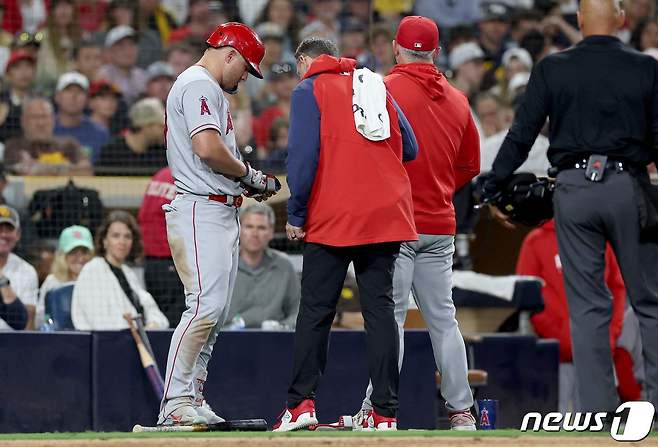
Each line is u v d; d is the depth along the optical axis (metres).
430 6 40.34
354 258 18.53
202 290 18.94
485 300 27.77
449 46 39.84
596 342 18.50
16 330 23.97
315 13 41.00
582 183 18.59
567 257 18.80
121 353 23.33
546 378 27.58
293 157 18.28
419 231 19.92
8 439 16.34
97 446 16.09
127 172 31.33
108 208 30.31
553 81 18.81
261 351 24.02
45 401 22.89
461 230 28.61
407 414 24.75
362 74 18.70
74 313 25.27
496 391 27.05
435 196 20.02
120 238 25.86
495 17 39.88
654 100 18.67
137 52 38.88
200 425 18.45
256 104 37.78
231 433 16.67
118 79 38.53
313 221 18.41
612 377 18.56
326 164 18.34
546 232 28.83
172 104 19.14
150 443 16.12
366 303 18.42
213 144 18.48
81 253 26.94
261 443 16.12
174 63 38.38
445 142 20.06
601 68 18.70
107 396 23.19
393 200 18.33
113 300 25.38
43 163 32.22
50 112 34.09
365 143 18.38
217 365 23.75
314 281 18.48
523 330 28.27
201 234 19.00
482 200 20.72
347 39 39.31
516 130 19.22
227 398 23.73
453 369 20.22
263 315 26.08
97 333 23.23
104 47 38.56
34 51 37.66
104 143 34.66
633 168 18.70
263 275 26.33
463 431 17.11
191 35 40.16
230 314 25.92
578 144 18.67
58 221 29.03
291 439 16.16
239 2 40.97
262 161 32.78
